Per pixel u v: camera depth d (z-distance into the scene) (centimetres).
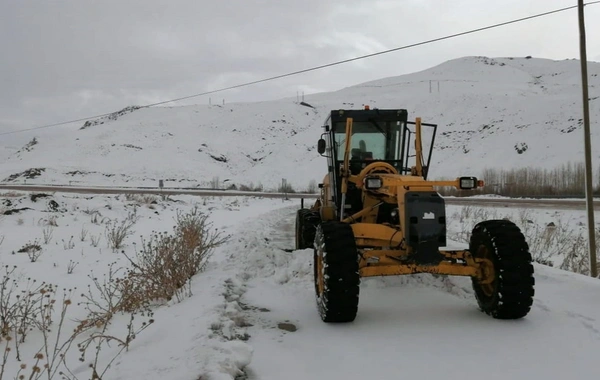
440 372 380
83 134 8525
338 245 495
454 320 511
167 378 346
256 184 5862
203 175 6494
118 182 5912
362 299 598
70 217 1583
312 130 8419
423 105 8156
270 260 773
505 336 458
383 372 381
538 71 13712
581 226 1473
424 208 504
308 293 625
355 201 705
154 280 619
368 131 746
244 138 8362
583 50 786
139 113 10481
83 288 691
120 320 527
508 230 514
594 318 498
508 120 6319
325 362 401
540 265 733
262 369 387
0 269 817
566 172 3794
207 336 424
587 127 775
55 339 479
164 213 1922
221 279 661
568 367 386
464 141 6106
